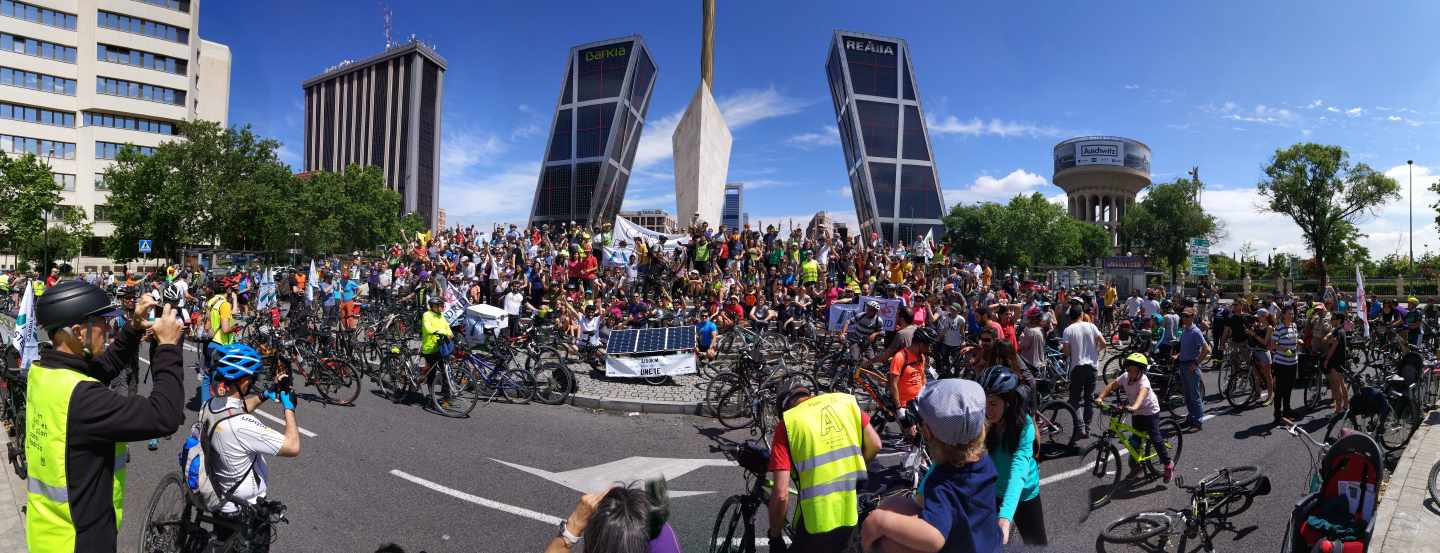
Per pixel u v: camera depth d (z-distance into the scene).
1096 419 8.02
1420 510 5.61
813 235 26.77
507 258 24.91
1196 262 27.53
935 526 2.32
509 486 6.43
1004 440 3.56
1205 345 9.00
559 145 105.50
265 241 56.78
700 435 8.72
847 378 9.85
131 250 56.91
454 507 5.84
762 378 9.62
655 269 23.39
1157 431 6.55
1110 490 6.37
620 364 12.03
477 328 14.23
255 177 55.66
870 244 29.27
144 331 3.13
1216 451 7.93
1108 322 22.00
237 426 3.84
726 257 23.23
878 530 2.40
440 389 9.69
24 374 6.37
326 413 9.27
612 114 103.25
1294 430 5.04
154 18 76.38
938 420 2.46
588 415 9.84
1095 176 118.69
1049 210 72.06
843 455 3.49
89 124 73.50
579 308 16.38
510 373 10.55
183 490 3.95
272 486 6.27
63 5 71.06
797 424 3.52
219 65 93.44
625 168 111.69
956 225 76.06
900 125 97.88
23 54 69.00
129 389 8.50
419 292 19.91
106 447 2.80
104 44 73.38
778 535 3.63
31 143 69.81
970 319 15.60
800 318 16.47
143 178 53.75
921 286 21.67
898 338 6.82
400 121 168.25
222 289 9.87
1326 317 10.98
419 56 168.38
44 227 47.53
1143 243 75.81
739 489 6.52
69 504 2.71
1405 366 8.68
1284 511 5.91
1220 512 5.19
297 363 10.59
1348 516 4.26
